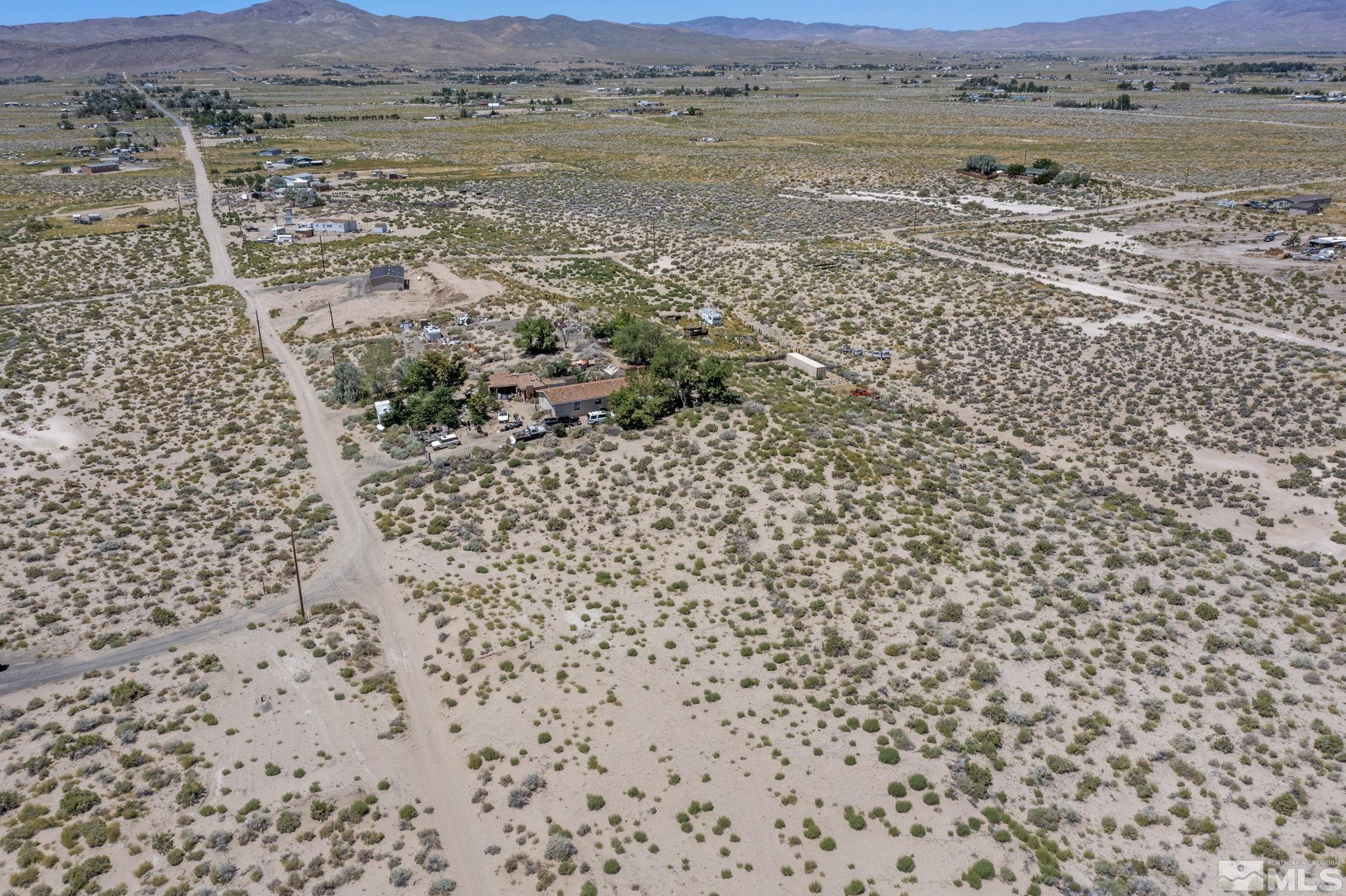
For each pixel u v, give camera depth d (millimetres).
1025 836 36531
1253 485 68562
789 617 51469
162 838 37188
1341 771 39156
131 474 71688
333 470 72125
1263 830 36406
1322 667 46125
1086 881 34500
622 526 61562
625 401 76562
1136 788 38938
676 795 39500
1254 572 56000
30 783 40031
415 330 106438
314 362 96188
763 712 44219
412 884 35469
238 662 48719
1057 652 47688
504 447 73562
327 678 47531
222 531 62625
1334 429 75625
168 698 45719
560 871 35719
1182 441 76188
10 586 55656
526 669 47875
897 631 49969
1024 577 54750
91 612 52969
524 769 41312
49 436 78625
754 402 81375
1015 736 42156
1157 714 43031
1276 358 90188
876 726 42750
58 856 36188
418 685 47312
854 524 60531
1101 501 66562
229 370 94562
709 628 50781
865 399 85312
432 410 78000
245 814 38594
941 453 73312
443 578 56500
